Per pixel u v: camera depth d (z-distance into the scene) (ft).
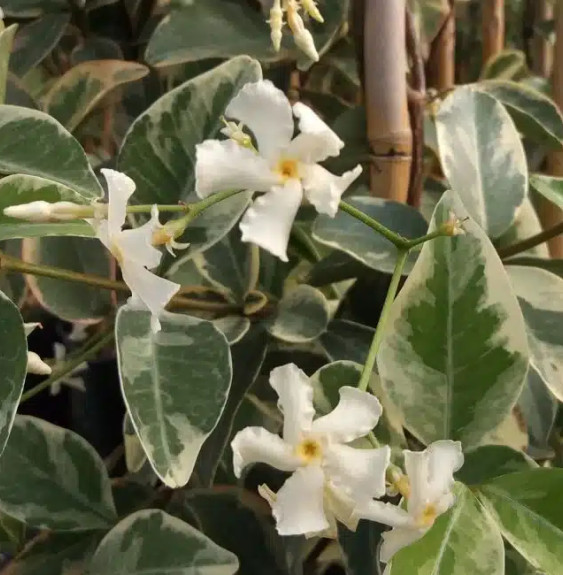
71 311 0.65
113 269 0.66
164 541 0.58
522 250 0.63
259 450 0.43
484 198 0.63
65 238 0.65
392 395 0.53
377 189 0.64
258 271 0.64
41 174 0.54
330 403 0.54
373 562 0.56
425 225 0.61
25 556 0.62
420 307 0.53
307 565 0.67
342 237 0.60
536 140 0.75
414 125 0.64
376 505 0.43
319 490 0.43
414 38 0.64
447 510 0.47
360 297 0.67
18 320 0.48
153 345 0.53
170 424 0.51
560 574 0.46
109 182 0.43
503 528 0.48
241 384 0.61
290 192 0.43
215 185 0.43
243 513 0.64
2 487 0.60
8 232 0.49
